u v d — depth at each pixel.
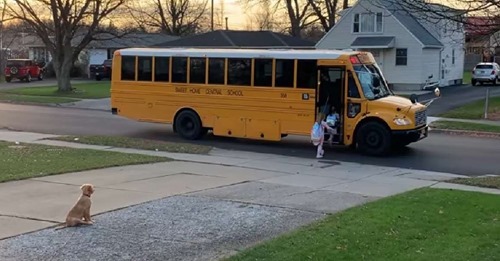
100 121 26.55
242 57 19.56
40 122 25.81
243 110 19.72
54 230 8.26
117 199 10.57
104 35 61.56
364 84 18.11
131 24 54.78
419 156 17.94
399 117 17.66
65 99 37.06
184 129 20.97
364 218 8.84
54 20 40.97
